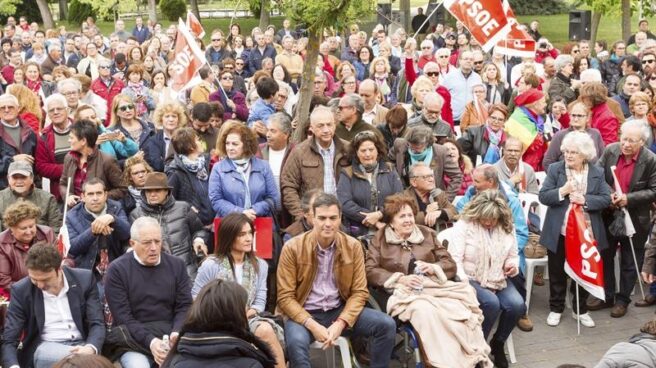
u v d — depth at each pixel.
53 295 6.51
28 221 6.97
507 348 7.84
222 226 6.84
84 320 6.62
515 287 7.80
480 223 7.61
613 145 8.72
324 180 8.26
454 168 8.91
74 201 7.95
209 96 12.50
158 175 7.64
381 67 14.08
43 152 9.31
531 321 8.57
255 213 7.88
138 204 7.88
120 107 9.69
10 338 6.37
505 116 10.12
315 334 6.72
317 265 6.93
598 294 8.07
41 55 19.72
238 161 8.05
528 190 9.16
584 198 8.21
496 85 13.52
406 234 7.34
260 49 20.06
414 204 7.40
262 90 10.65
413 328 6.93
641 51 16.89
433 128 9.56
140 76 12.61
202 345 4.67
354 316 6.84
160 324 6.62
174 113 9.71
